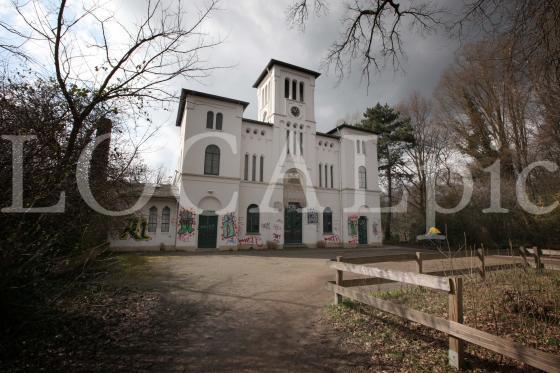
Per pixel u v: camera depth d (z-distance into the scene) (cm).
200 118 2225
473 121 2155
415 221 3203
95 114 665
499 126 1817
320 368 404
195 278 1024
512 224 2123
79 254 625
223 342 488
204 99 2256
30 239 439
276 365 413
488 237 2264
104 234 955
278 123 2553
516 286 693
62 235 541
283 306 695
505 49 541
